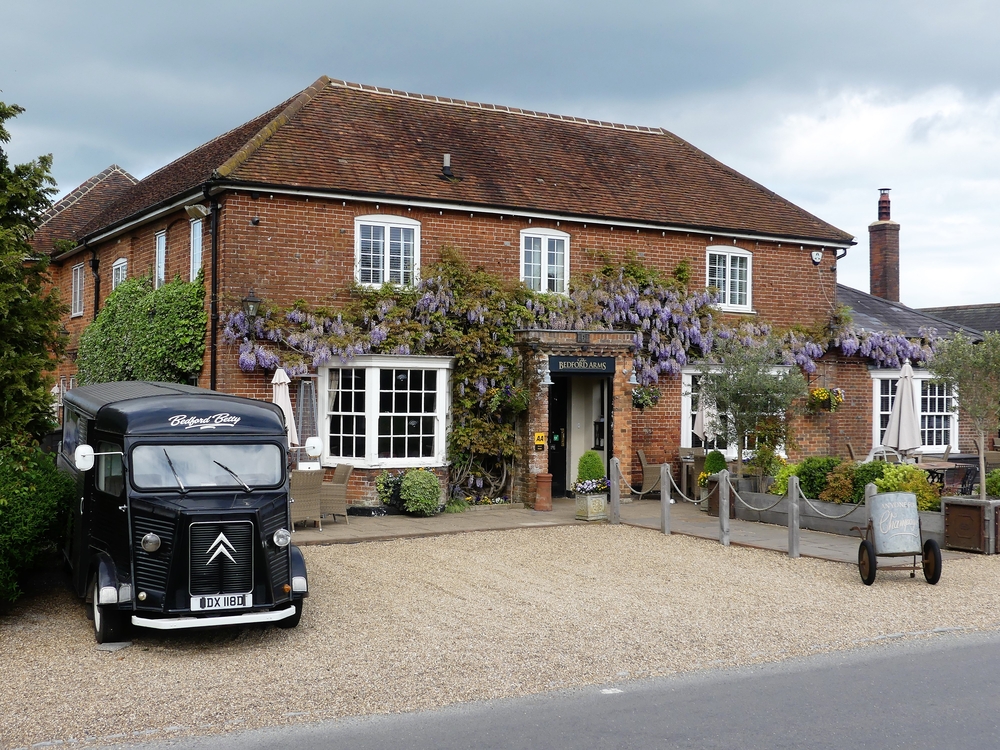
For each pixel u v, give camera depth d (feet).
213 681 26.14
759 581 39.47
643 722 22.74
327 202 58.54
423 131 67.97
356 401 57.52
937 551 38.45
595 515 55.47
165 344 59.67
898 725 22.39
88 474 32.89
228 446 31.58
